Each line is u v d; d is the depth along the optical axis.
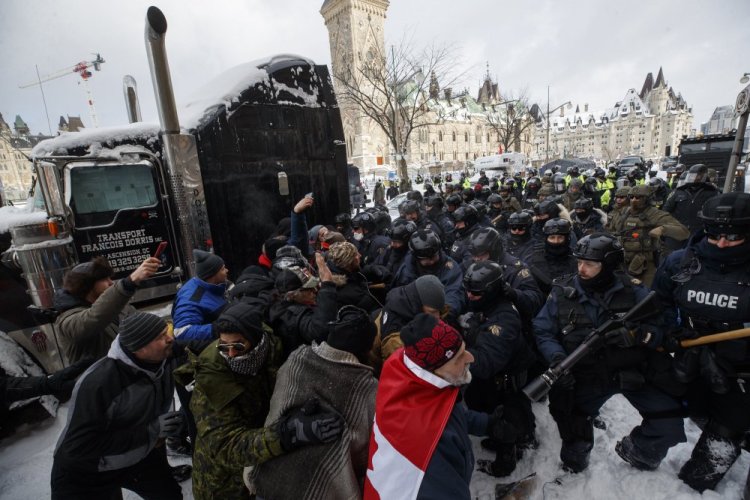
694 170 5.81
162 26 3.44
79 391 1.74
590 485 2.33
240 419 1.63
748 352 1.92
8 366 3.22
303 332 1.96
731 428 2.04
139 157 3.97
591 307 2.19
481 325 2.32
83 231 3.72
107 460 1.83
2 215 3.75
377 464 1.30
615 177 13.20
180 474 2.74
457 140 74.31
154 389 1.93
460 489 1.25
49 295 3.23
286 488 1.43
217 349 1.66
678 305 2.21
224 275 2.72
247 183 4.63
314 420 1.38
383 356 2.10
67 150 3.71
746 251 1.92
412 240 3.04
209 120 4.28
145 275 2.37
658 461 2.31
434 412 1.29
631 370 2.12
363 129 52.41
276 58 5.03
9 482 2.78
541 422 3.01
